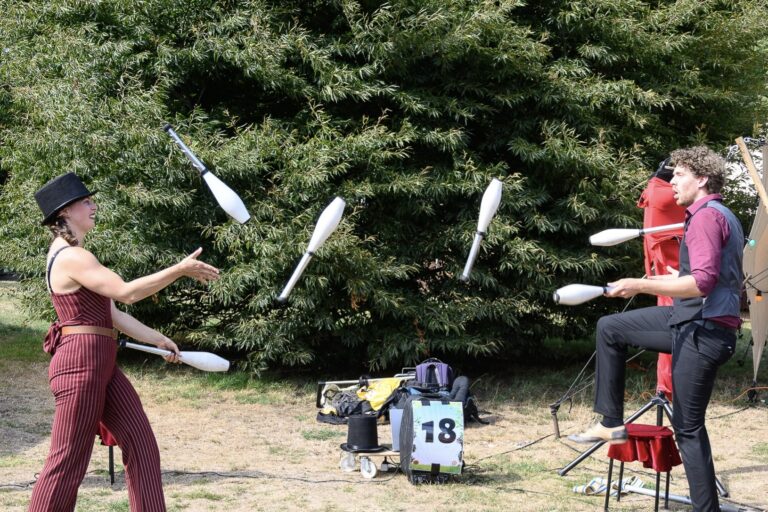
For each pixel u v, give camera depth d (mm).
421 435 5324
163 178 8070
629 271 9094
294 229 7996
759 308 7254
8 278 18688
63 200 3586
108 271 3486
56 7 8617
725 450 6582
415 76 8805
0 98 9484
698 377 3932
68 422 3477
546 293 8734
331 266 7988
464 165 8367
